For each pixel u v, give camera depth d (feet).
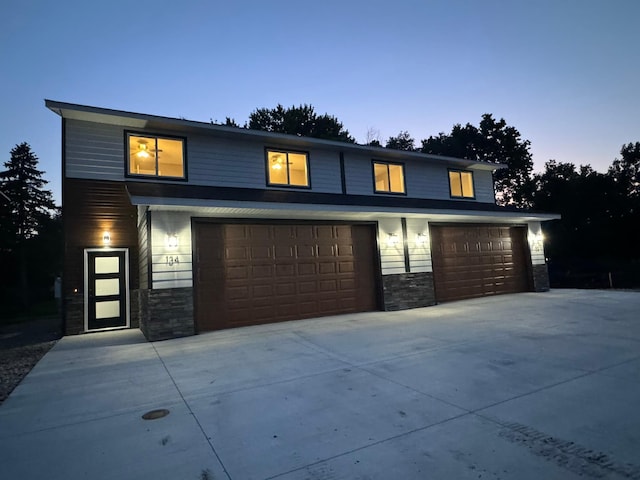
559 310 29.76
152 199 23.31
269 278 29.89
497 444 8.69
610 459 7.84
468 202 47.78
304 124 91.71
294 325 27.94
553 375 13.80
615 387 12.26
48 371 17.33
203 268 27.45
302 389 13.43
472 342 19.86
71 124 29.78
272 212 28.50
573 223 91.61
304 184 38.17
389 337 22.09
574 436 8.95
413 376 14.42
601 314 27.17
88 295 30.17
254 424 10.44
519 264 45.39
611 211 89.30
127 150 31.19
